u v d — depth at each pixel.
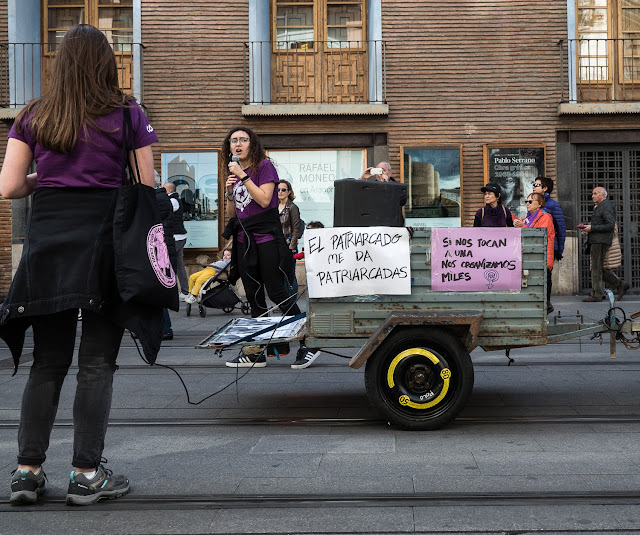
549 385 6.00
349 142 15.26
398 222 4.92
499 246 4.88
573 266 14.98
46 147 3.31
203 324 11.19
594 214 13.20
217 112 15.33
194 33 15.28
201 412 5.31
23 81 15.37
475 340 4.71
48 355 3.43
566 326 5.52
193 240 15.30
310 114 15.02
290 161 15.34
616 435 4.53
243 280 6.47
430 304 4.89
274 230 6.33
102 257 3.30
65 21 15.84
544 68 15.09
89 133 3.33
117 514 3.27
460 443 4.41
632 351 7.62
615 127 14.96
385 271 4.86
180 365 7.29
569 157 15.05
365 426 4.88
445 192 15.11
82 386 3.40
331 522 3.12
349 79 15.67
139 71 15.24
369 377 4.72
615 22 15.36
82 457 3.39
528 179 15.09
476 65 15.13
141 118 3.49
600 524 3.05
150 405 5.54
